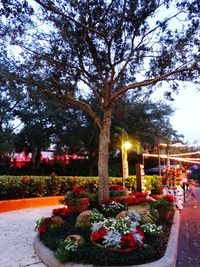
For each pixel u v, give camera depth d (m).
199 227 8.42
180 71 8.44
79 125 23.06
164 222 7.94
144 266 4.29
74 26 8.90
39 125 22.95
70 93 9.63
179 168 14.04
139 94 21.17
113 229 4.79
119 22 8.39
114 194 9.55
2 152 21.14
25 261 5.08
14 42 8.79
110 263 4.37
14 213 10.60
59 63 9.27
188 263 5.10
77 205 7.56
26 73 9.18
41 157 26.91
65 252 4.57
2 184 11.80
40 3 7.66
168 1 8.48
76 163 28.44
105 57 9.35
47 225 6.12
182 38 8.84
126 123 22.28
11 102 20.84
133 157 27.52
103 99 9.41
